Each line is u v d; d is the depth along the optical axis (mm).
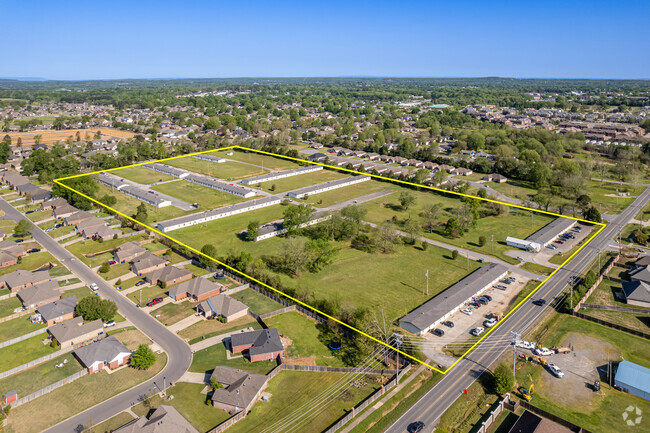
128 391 80688
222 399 76250
